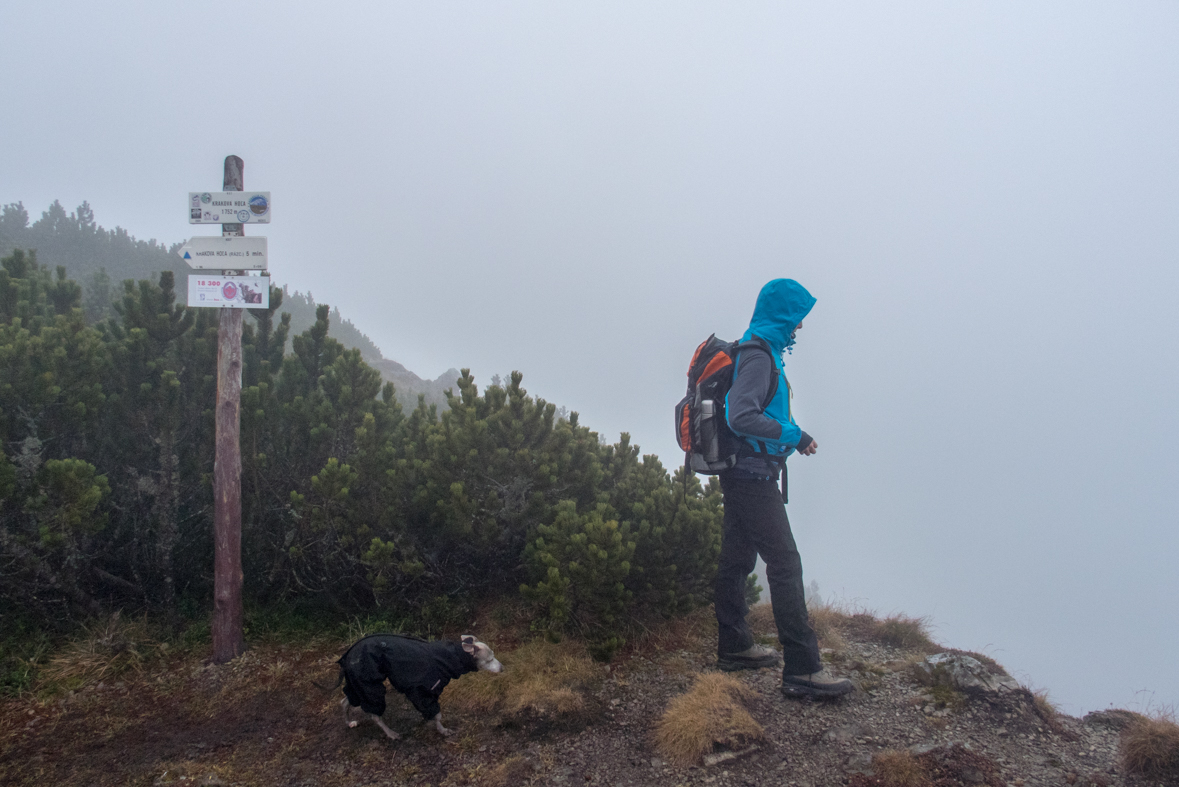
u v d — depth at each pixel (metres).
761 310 3.96
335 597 5.27
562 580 4.36
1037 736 3.45
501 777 3.16
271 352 6.52
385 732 3.56
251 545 5.44
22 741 3.55
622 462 6.59
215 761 3.35
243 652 4.66
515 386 5.61
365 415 5.35
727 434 3.88
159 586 5.29
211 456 5.45
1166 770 2.96
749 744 3.37
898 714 3.65
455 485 4.96
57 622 4.71
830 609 5.79
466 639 3.61
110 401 5.24
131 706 3.97
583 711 3.85
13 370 4.77
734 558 4.25
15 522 4.53
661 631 5.01
